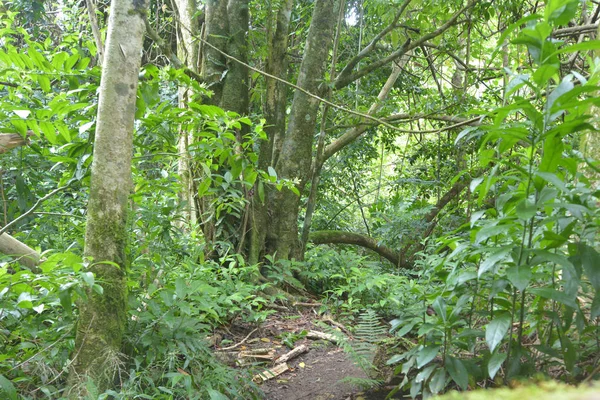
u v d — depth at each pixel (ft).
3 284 9.20
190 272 15.20
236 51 22.08
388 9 24.91
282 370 14.29
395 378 12.47
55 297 9.82
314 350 16.02
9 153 14.70
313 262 24.12
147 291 12.18
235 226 21.48
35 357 9.84
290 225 23.76
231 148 14.02
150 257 13.32
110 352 9.88
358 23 31.19
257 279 20.77
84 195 13.10
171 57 20.07
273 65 23.34
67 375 10.22
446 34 29.84
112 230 10.48
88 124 11.18
